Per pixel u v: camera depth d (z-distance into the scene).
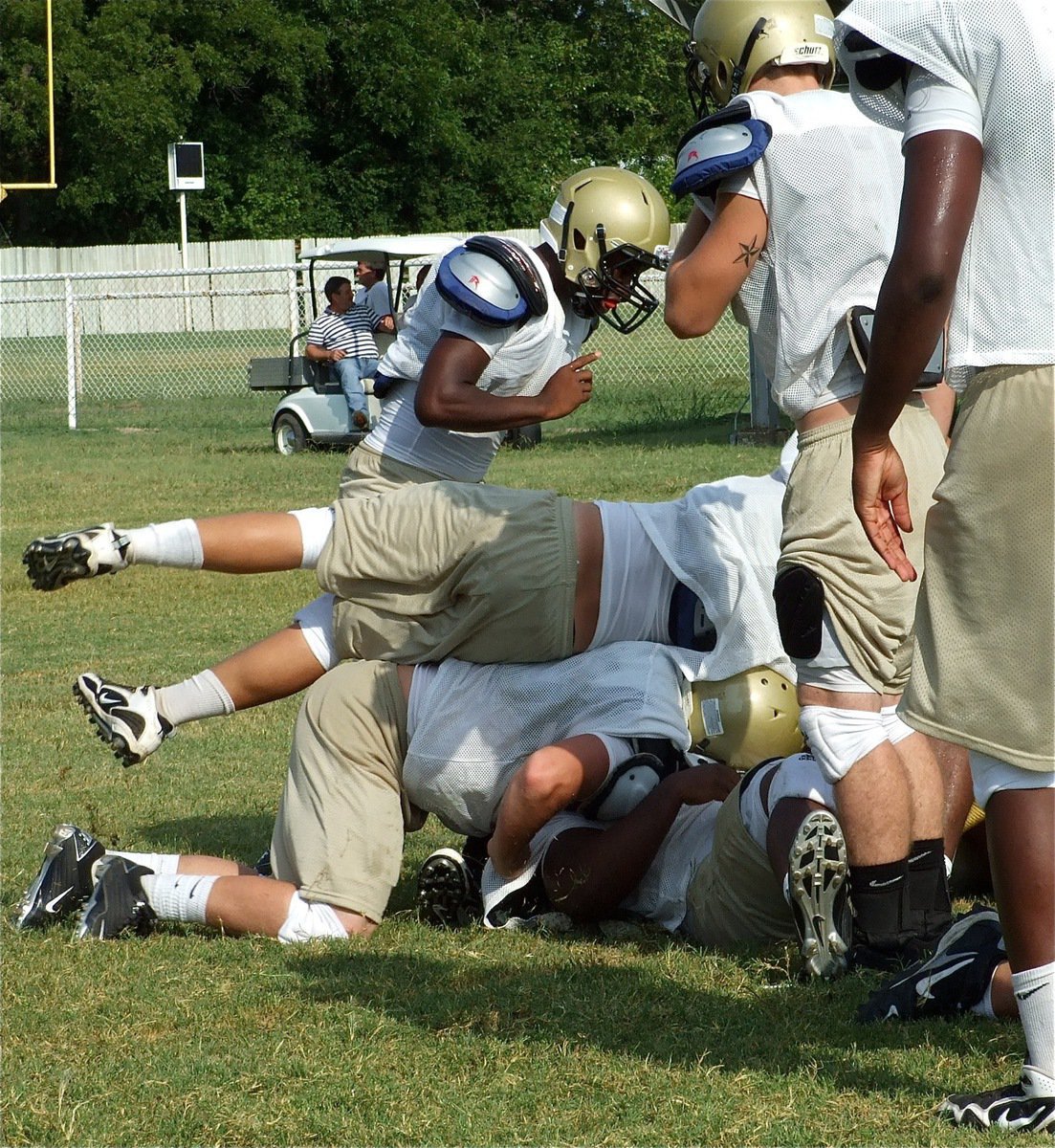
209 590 20.80
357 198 93.25
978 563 6.14
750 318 8.12
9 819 11.30
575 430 39.38
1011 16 6.03
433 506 9.21
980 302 6.17
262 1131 6.36
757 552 9.39
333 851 8.86
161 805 11.70
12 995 7.92
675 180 8.05
